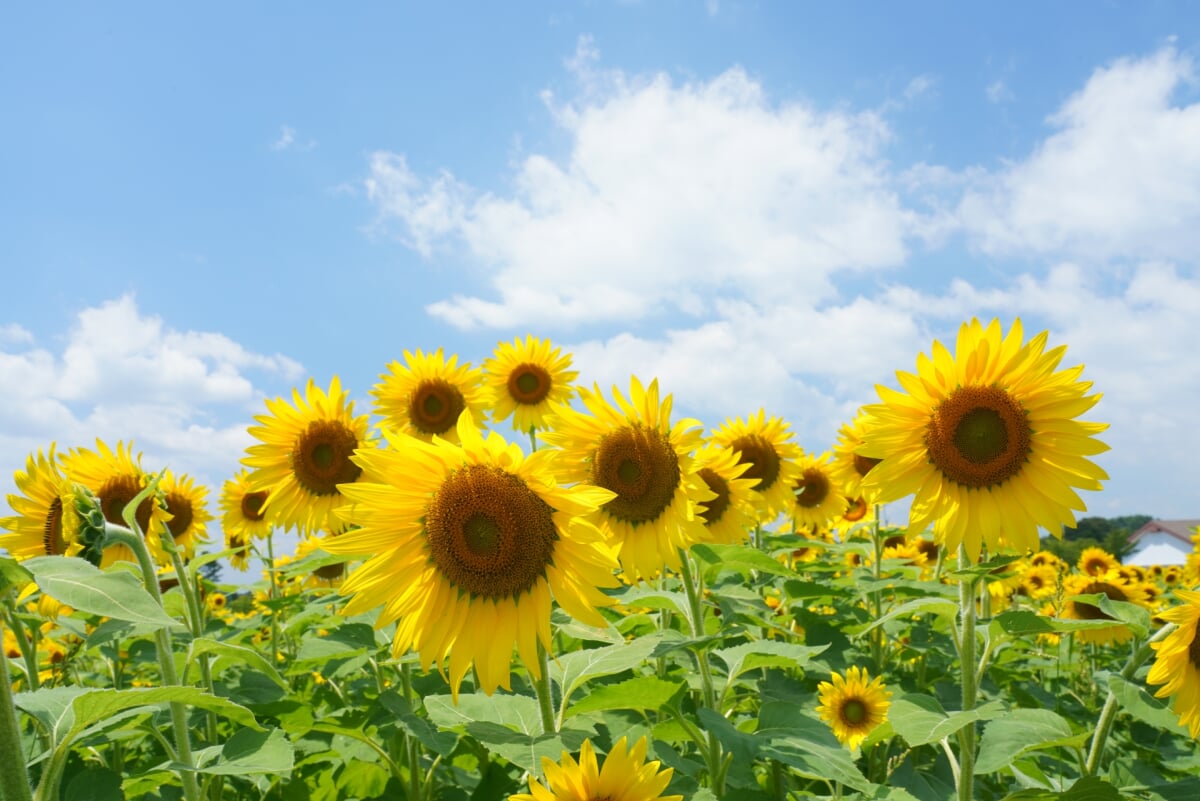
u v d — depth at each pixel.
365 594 0.61
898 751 1.13
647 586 0.91
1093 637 1.21
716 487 1.04
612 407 0.85
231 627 1.26
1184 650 0.70
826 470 1.70
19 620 0.87
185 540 1.20
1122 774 0.83
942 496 0.78
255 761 0.61
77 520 0.66
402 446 0.60
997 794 1.01
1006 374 0.78
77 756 0.84
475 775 0.89
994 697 1.15
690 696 0.99
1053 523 0.75
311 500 1.10
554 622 0.74
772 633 1.14
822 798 0.82
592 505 0.60
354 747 0.92
